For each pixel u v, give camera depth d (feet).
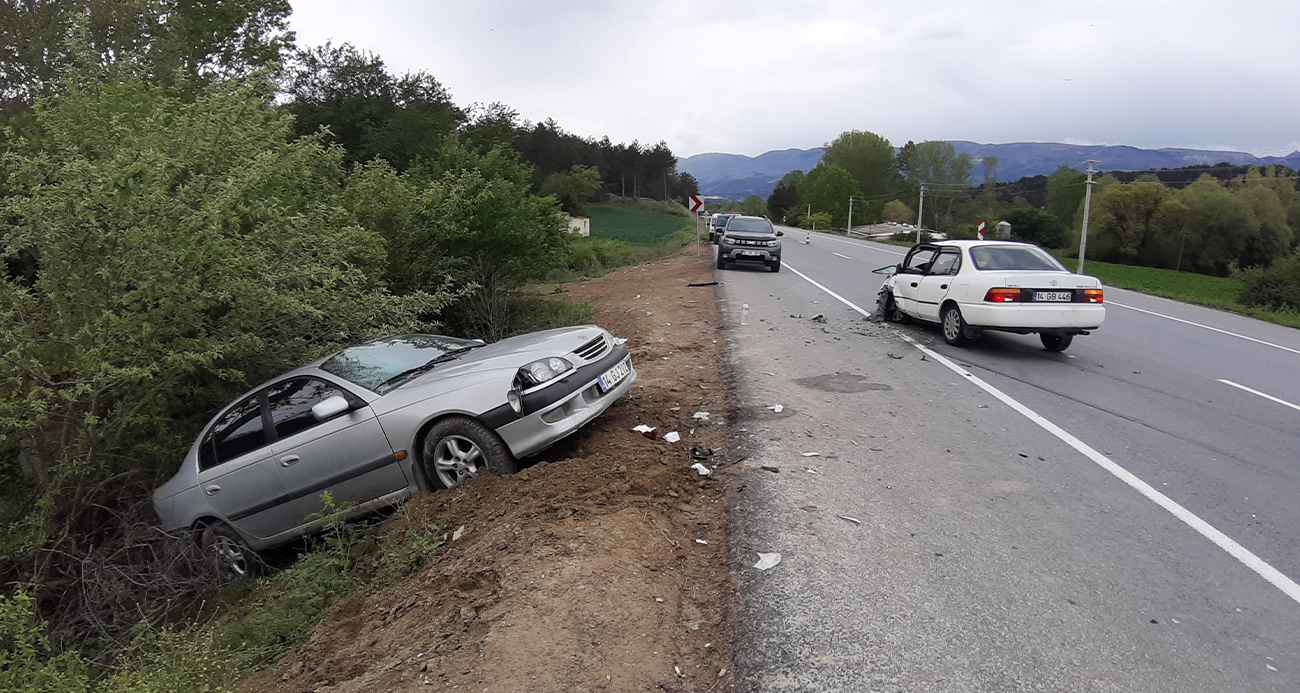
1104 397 28.07
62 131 25.90
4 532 21.57
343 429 19.65
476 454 18.83
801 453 20.45
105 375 20.70
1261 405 27.40
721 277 75.36
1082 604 12.81
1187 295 79.46
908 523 16.07
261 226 24.99
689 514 16.85
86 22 31.89
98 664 17.63
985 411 25.66
